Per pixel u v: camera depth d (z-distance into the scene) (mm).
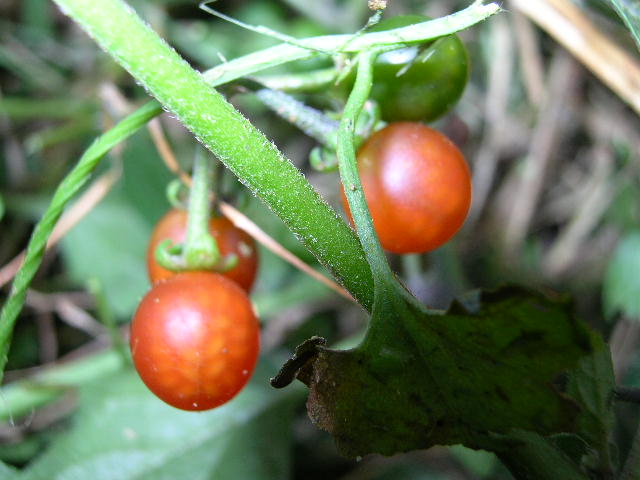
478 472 67
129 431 65
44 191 89
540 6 75
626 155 91
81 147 91
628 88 72
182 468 64
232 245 51
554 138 92
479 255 92
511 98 96
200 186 46
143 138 78
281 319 85
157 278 50
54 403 75
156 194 79
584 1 68
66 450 63
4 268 85
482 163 93
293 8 98
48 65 96
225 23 97
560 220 94
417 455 74
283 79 46
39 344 83
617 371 76
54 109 90
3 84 97
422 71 45
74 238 81
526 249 92
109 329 68
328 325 86
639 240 78
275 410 69
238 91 46
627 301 76
